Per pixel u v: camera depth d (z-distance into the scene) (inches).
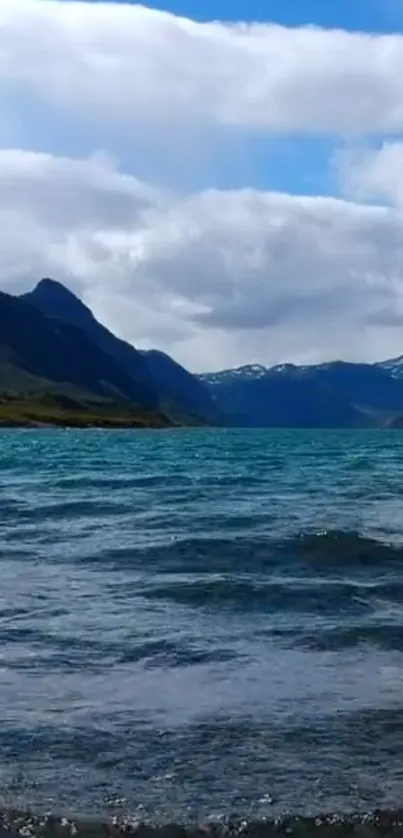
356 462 3437.5
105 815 337.1
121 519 1316.4
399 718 445.1
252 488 1982.0
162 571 857.5
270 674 520.1
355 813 339.3
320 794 356.2
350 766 383.9
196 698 474.9
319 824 331.6
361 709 458.0
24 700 468.4
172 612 679.7
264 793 356.8
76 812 338.6
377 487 2031.3
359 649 575.5
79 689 488.4
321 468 2950.3
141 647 575.5
